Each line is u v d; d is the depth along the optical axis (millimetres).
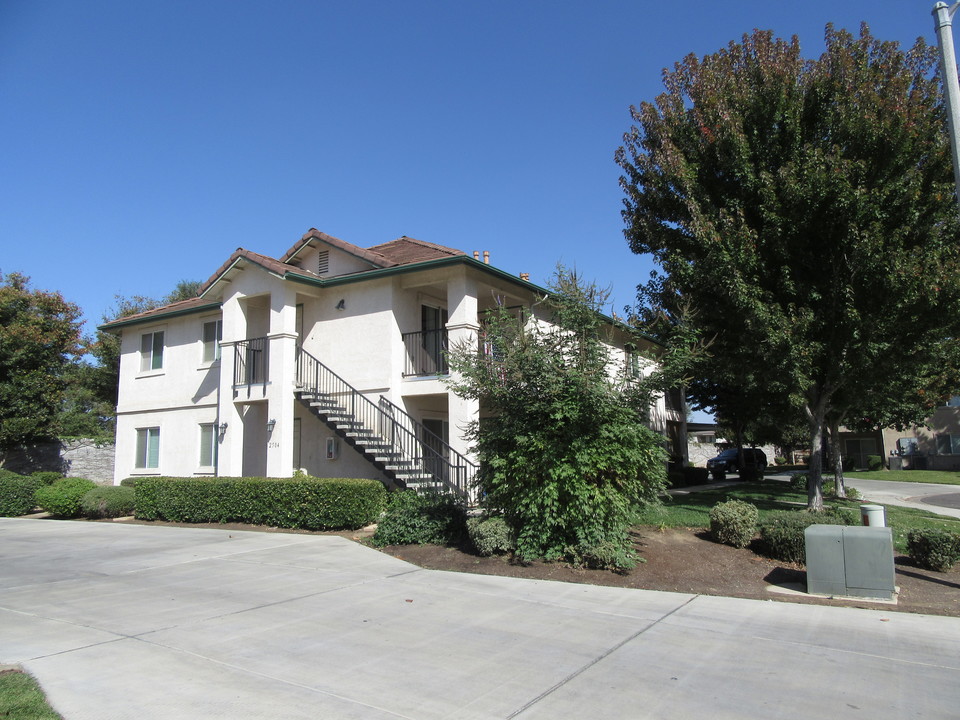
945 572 9422
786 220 12391
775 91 12945
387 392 16359
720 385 24156
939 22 8602
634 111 14969
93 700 4855
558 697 5051
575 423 9867
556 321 10539
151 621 7027
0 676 5215
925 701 4984
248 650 6078
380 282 16906
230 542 12273
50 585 8820
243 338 17844
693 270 13359
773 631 6801
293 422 16609
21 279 26188
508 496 10352
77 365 29281
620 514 9836
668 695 5098
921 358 13000
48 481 21625
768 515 12555
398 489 15289
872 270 11656
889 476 33625
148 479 16422
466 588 8641
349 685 5250
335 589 8555
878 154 12180
